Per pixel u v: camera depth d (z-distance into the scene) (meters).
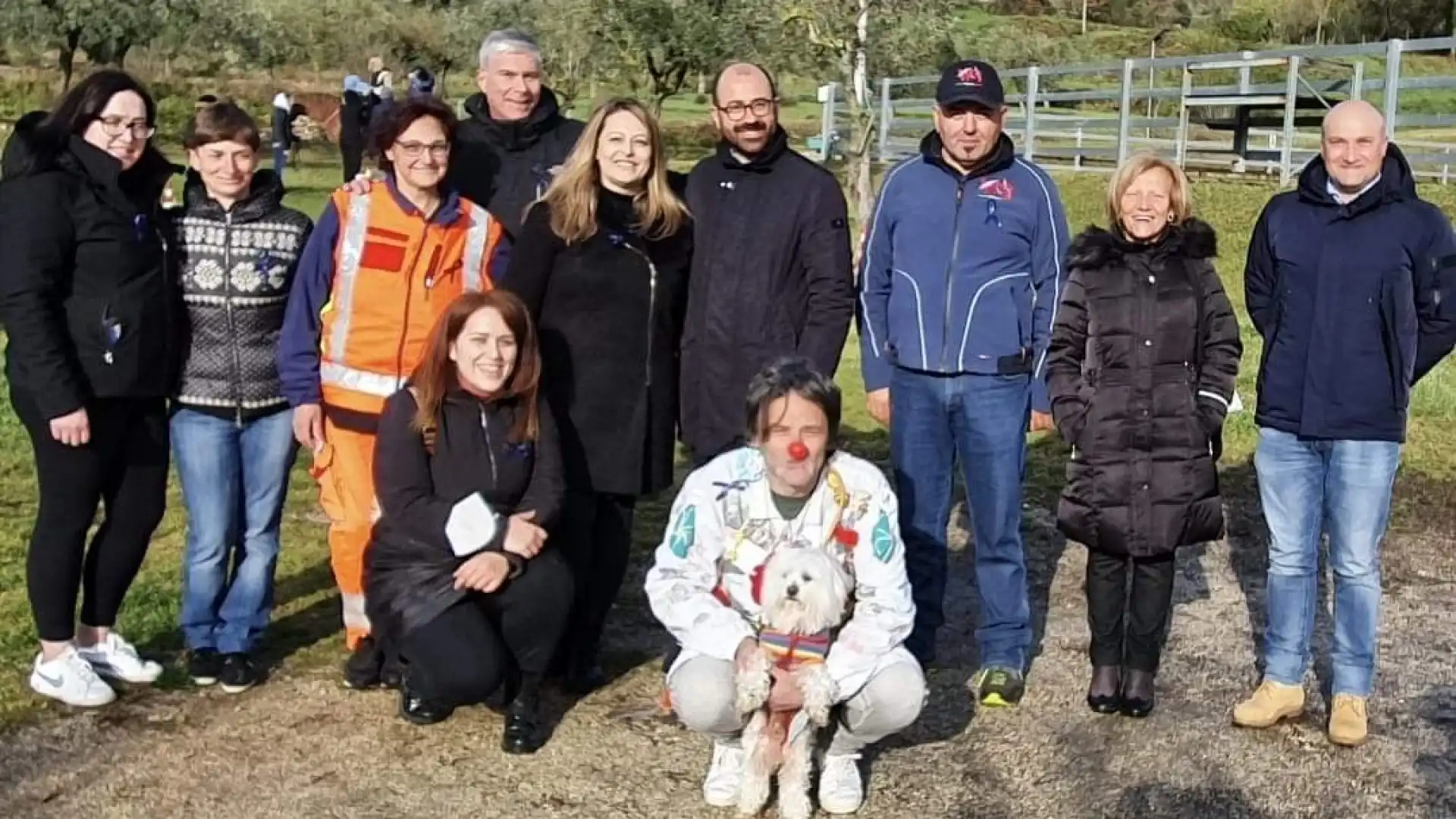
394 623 4.12
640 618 5.38
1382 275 4.11
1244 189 16.38
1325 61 19.14
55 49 27.86
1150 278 4.31
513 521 4.17
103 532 4.45
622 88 25.02
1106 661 4.52
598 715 4.46
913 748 4.26
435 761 4.12
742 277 4.45
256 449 4.48
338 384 4.41
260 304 4.38
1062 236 4.55
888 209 4.61
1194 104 18.62
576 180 4.37
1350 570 4.27
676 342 4.60
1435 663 5.01
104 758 4.06
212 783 3.95
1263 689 4.46
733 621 3.74
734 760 3.92
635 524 6.51
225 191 4.32
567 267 4.41
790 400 3.70
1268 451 4.36
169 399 4.41
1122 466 4.32
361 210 4.38
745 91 4.37
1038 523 6.71
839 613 3.65
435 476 4.23
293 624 5.16
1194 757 4.22
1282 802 3.95
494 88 4.88
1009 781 4.06
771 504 3.84
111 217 4.10
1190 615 5.54
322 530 6.25
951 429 4.62
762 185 4.47
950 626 5.39
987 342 4.47
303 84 32.12
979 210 4.46
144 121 4.16
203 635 4.55
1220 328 4.31
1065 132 21.09
